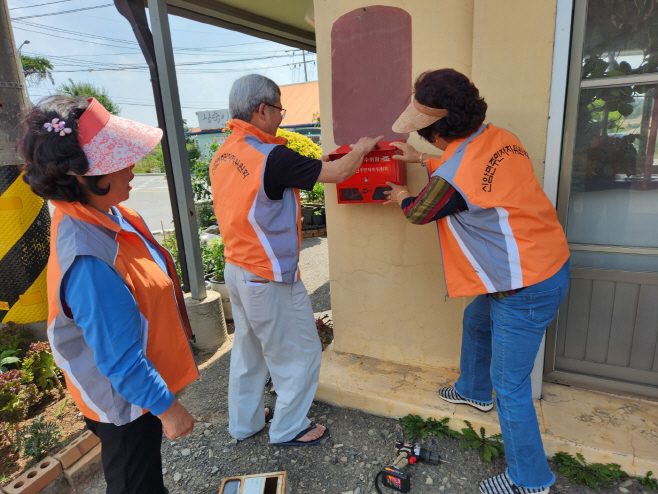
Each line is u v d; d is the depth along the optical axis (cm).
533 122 195
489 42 194
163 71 302
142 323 129
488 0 190
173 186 334
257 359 224
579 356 231
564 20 181
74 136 107
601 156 208
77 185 114
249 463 220
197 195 805
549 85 188
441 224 175
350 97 241
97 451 220
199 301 340
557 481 193
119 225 124
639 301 212
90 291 111
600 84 197
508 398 170
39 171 106
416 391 244
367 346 280
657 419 207
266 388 287
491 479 189
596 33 194
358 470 210
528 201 157
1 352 277
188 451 230
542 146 196
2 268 287
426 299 254
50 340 120
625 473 188
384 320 270
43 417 232
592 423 206
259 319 194
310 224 802
